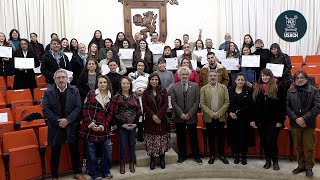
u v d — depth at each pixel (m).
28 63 5.09
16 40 6.02
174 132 5.28
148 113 4.19
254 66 5.11
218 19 8.36
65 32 7.61
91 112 3.83
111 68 4.52
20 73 5.18
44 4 7.40
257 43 5.30
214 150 4.56
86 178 4.03
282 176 4.11
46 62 4.65
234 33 8.29
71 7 7.64
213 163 4.52
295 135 3.98
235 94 4.36
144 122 4.33
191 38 8.24
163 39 8.01
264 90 4.17
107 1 7.81
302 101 3.83
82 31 7.75
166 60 5.36
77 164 4.02
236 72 5.33
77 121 3.88
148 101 4.23
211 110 4.41
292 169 4.21
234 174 4.32
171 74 4.89
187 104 4.40
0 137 4.09
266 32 8.32
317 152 4.34
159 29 8.00
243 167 4.33
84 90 4.23
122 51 5.61
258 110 4.20
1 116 4.33
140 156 4.50
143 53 5.52
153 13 7.95
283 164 4.41
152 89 4.27
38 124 4.46
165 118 4.30
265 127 4.21
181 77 4.40
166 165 4.49
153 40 6.10
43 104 3.72
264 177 4.20
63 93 3.80
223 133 4.56
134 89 4.66
